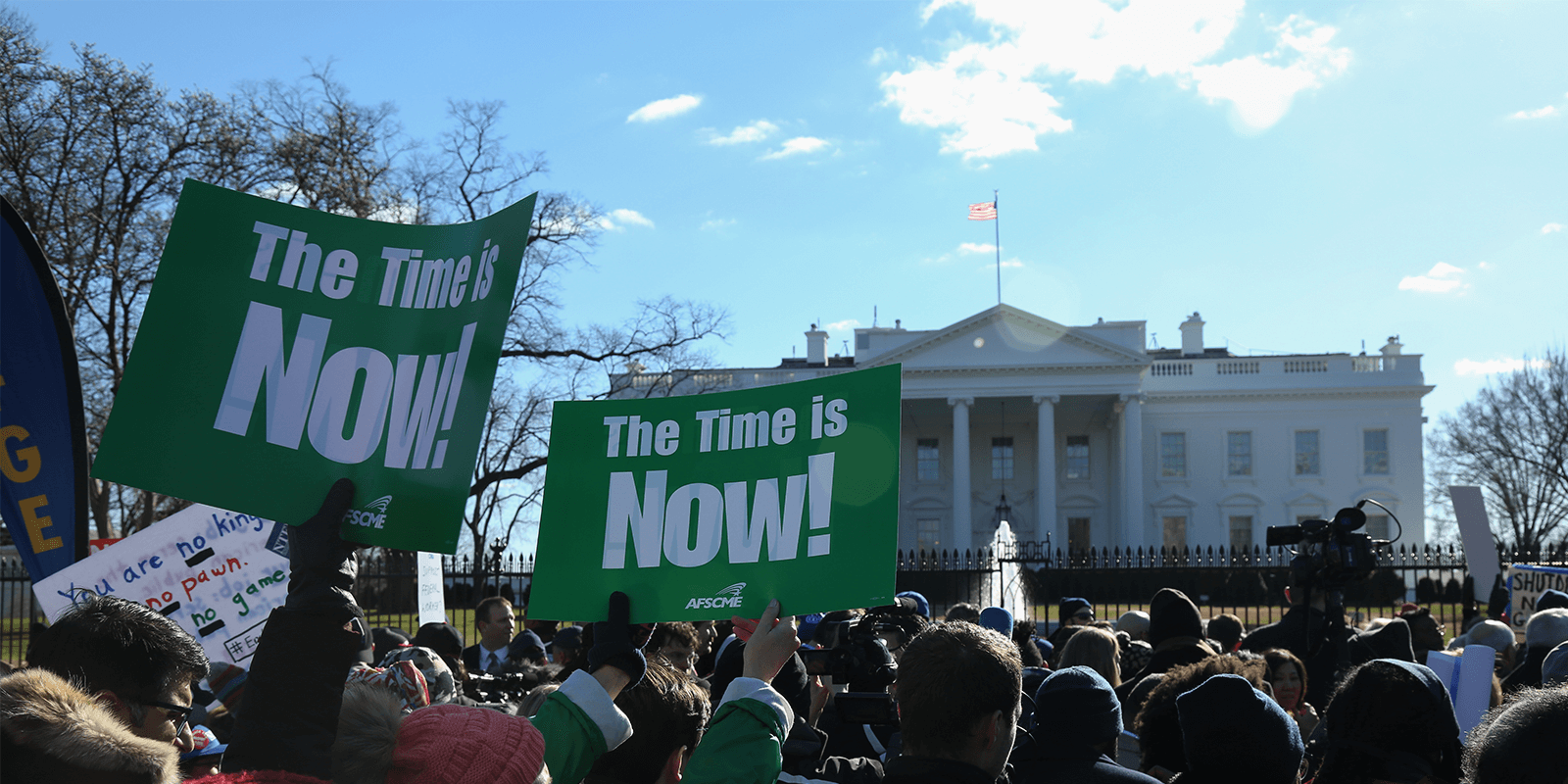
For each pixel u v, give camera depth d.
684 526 2.85
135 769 1.56
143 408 2.38
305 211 2.54
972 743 2.39
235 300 2.47
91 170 20.25
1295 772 2.75
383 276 2.52
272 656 2.08
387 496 2.36
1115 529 55.16
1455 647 7.92
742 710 2.52
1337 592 5.63
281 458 2.41
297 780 1.82
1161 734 3.57
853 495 2.72
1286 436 54.69
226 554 4.50
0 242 4.69
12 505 4.68
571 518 2.93
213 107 20.73
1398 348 54.91
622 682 2.62
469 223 2.49
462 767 2.05
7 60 19.12
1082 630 5.11
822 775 3.02
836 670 3.33
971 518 56.41
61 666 2.13
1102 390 51.41
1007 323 52.53
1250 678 3.60
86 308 21.27
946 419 56.69
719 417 2.91
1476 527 11.31
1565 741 2.03
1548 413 46.34
